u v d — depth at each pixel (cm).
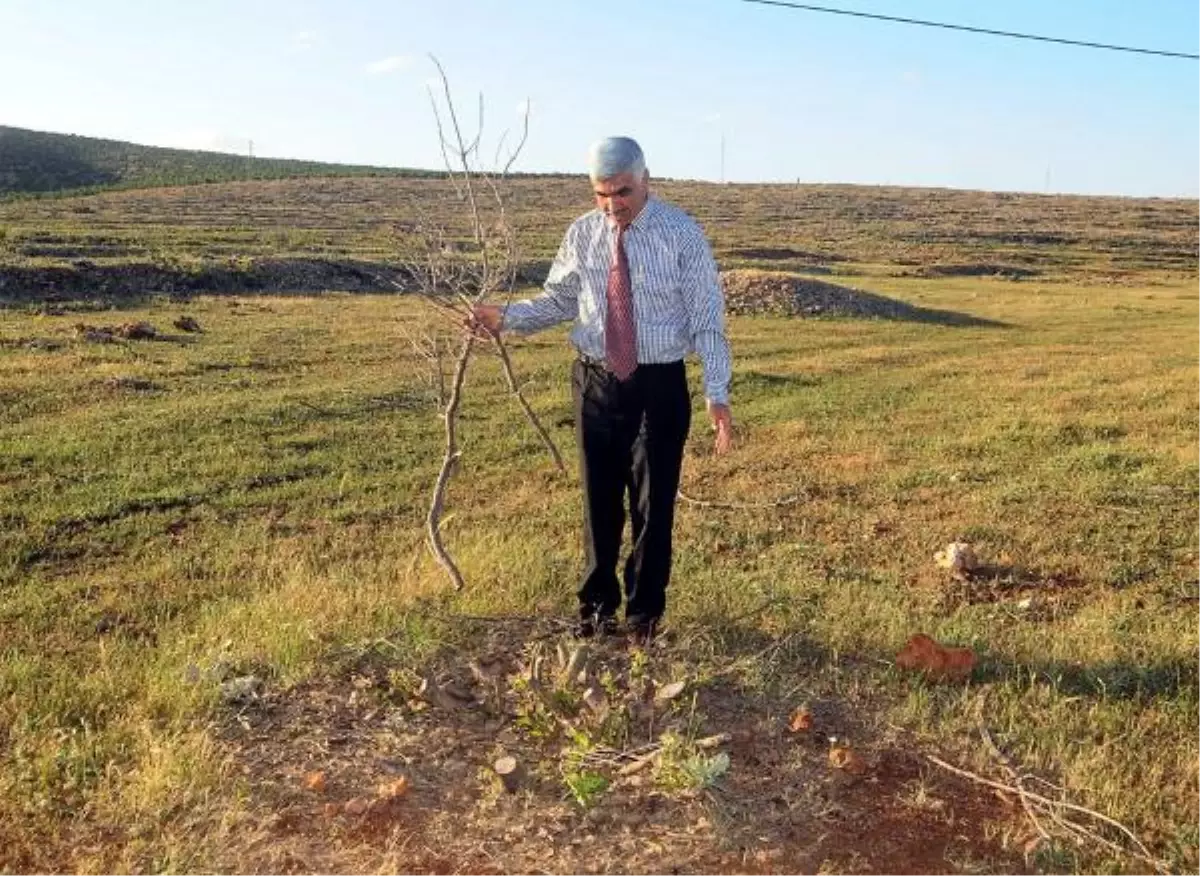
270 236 4150
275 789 357
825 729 409
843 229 6938
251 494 857
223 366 1457
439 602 530
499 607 527
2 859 322
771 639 503
